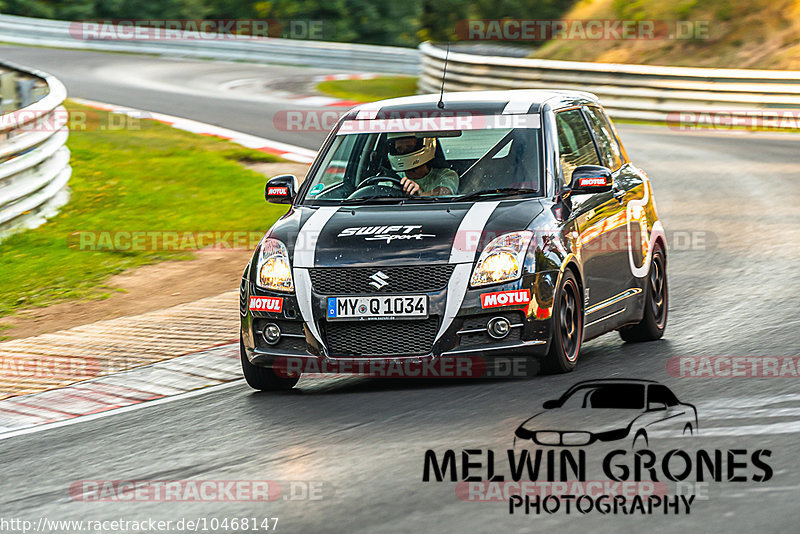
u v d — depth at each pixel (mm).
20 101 61156
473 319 22438
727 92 86562
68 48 131750
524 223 23234
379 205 24719
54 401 25656
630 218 27141
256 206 50125
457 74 101125
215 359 28547
